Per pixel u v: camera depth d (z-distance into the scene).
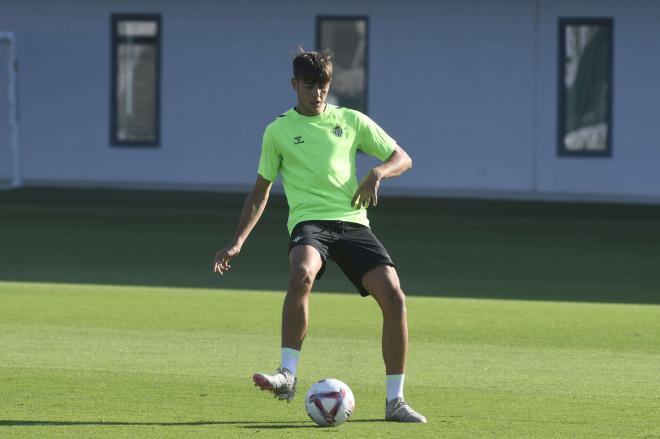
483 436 26.58
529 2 101.94
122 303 47.41
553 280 56.75
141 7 106.44
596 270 60.44
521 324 43.69
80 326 41.81
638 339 40.75
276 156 28.55
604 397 31.27
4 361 35.22
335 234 27.84
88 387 31.62
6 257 62.16
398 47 103.81
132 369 34.19
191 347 37.94
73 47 107.44
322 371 34.41
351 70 105.00
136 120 107.69
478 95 102.94
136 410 28.89
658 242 72.94
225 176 106.44
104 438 26.02
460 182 103.50
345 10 104.31
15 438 25.94
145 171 107.31
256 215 28.80
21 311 45.06
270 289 52.28
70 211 86.19
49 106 107.94
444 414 28.89
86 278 54.91
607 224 82.50
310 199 28.08
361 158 102.75
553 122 102.19
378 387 32.25
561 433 27.05
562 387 32.53
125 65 107.44
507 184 103.00
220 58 105.81
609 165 102.06
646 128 101.69
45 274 56.06
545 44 101.94
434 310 46.94
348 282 55.47
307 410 27.22
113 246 67.31
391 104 104.19
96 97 107.44
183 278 55.44
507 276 57.97
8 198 95.12
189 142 106.62
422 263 62.44
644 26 101.25
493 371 34.75
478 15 102.56
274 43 105.25
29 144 108.38
